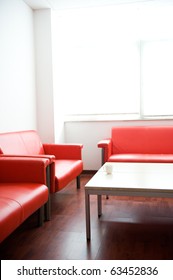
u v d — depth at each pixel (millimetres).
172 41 3637
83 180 3582
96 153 3955
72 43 3943
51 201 2705
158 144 3395
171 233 1924
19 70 3113
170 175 2074
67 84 4039
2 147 2334
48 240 1841
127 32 3729
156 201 2658
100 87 3924
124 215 2293
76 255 1627
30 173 2066
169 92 3715
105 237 1875
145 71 3764
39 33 3543
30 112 3436
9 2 2861
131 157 3045
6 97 2809
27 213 1660
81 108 4031
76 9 3479
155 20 3607
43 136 3668
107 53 3846
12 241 1832
